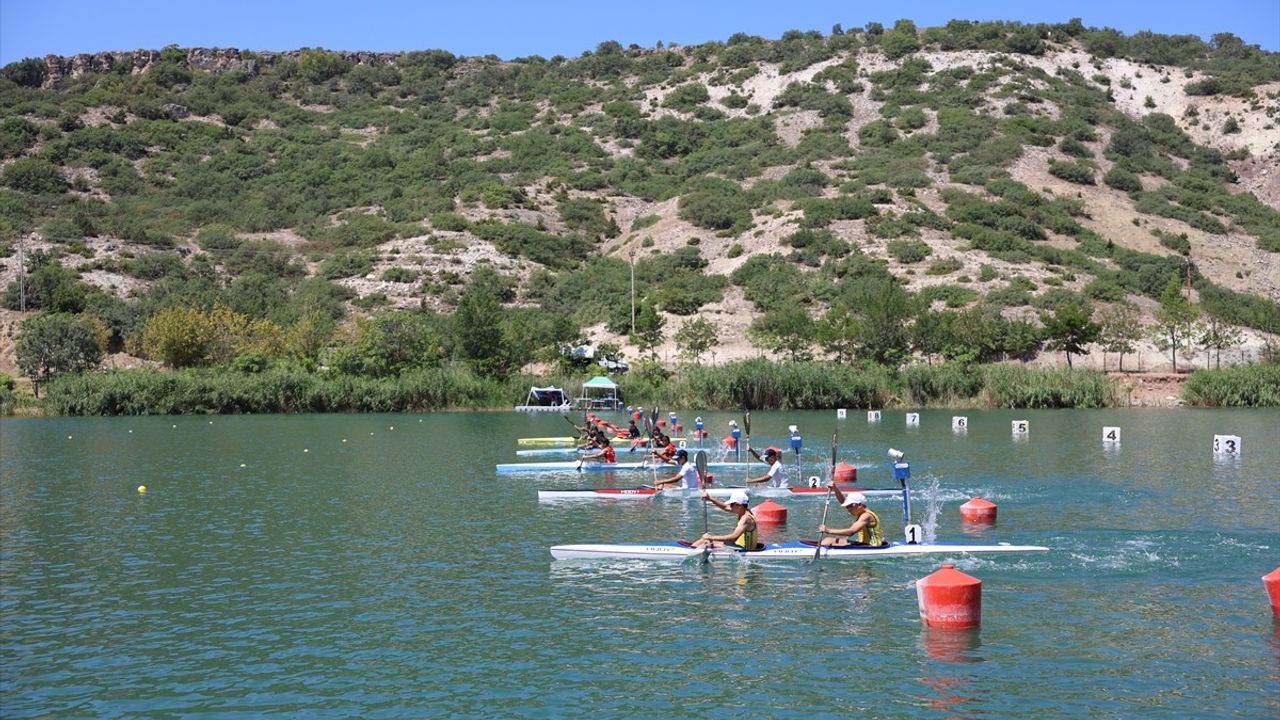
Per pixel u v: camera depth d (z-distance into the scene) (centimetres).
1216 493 3322
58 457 4597
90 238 12156
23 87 19288
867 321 8675
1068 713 1466
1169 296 9706
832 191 13912
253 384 7544
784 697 1533
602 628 1867
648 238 13138
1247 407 7475
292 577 2253
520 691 1569
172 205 14400
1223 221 14050
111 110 17688
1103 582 2153
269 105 19300
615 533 2752
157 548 2561
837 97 17925
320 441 5381
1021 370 7806
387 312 10006
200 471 4084
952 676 1609
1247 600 2012
